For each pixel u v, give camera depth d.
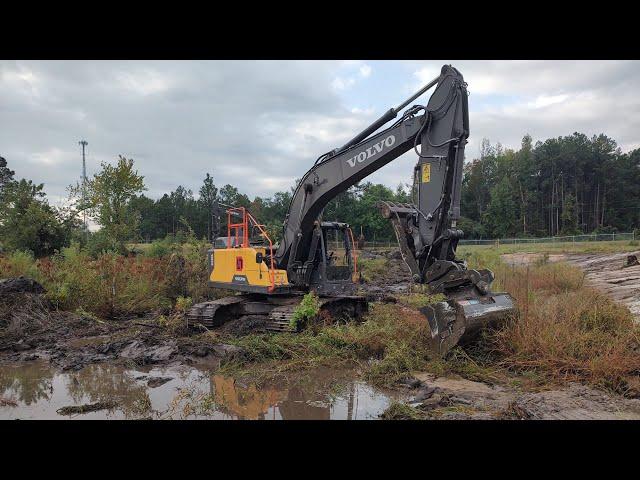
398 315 9.91
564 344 6.75
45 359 8.30
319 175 9.73
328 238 10.92
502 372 6.68
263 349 8.09
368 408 5.68
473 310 6.88
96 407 5.84
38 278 12.55
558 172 77.94
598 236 46.66
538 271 15.05
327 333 8.33
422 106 7.91
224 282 10.98
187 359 8.08
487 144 91.75
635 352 6.61
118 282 12.91
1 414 5.63
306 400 6.01
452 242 7.61
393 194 51.91
